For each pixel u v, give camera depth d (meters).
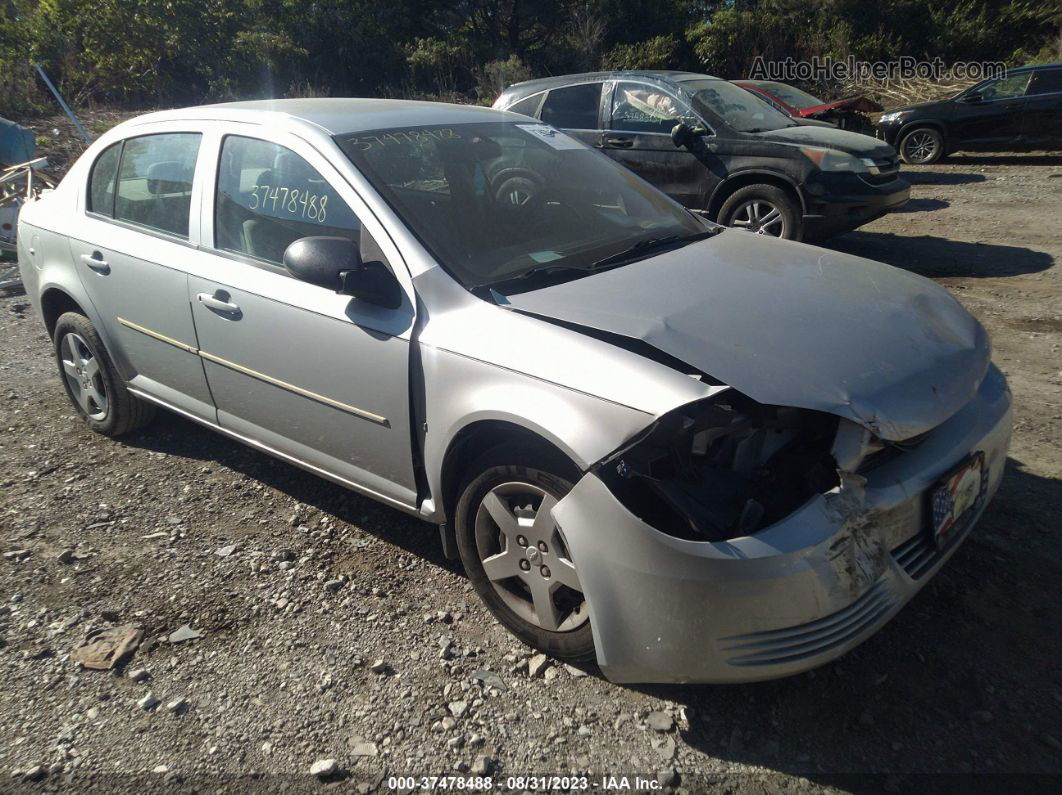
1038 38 27.16
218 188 3.61
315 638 2.99
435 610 3.12
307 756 2.50
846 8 28.75
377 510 3.82
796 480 2.43
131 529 3.73
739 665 2.30
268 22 26.17
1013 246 8.41
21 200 8.59
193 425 4.78
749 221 7.97
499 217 3.31
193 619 3.11
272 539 3.62
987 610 2.95
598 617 2.46
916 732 2.47
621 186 3.89
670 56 30.23
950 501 2.58
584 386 2.46
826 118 13.31
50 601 3.24
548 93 8.96
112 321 4.13
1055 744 2.40
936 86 25.47
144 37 23.52
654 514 2.41
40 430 4.77
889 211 7.84
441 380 2.81
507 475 2.71
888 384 2.46
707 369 2.38
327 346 3.13
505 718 2.61
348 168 3.19
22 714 2.69
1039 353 5.34
